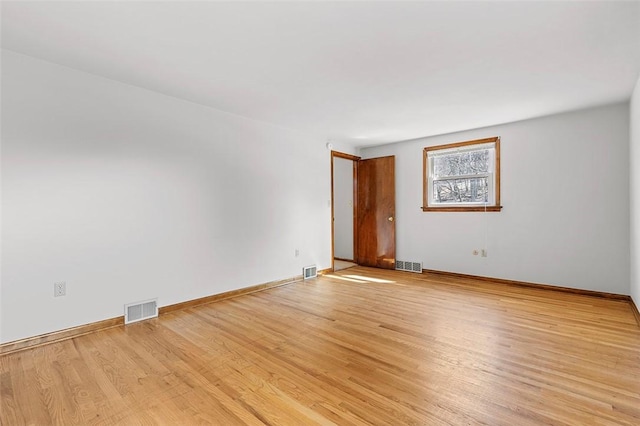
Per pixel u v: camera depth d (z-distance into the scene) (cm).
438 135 516
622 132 372
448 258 512
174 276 347
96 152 292
